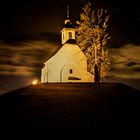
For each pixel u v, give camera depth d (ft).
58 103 53.98
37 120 42.93
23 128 39.14
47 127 39.65
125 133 37.88
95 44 119.75
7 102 55.06
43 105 52.24
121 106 52.37
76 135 36.73
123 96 61.67
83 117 44.75
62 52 161.07
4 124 41.01
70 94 63.31
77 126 40.27
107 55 119.34
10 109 49.49
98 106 52.03
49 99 57.52
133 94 64.39
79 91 67.36
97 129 39.24
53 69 164.86
